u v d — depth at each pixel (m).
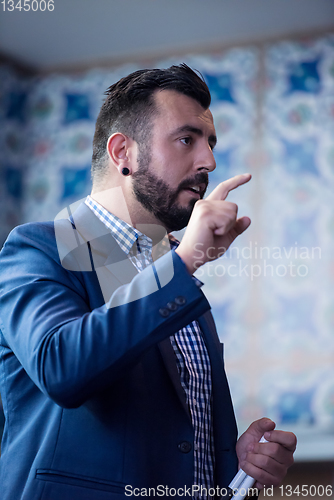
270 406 3.60
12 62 4.17
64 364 0.66
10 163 4.17
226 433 0.96
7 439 0.85
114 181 0.95
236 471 0.95
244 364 3.63
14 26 3.72
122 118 0.94
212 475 0.90
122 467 0.75
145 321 0.67
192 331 0.97
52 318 0.71
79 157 4.13
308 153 3.73
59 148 4.18
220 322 3.67
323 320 3.61
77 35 3.84
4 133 4.13
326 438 3.39
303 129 3.75
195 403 0.89
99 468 0.75
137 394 0.81
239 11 3.55
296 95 3.78
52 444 0.77
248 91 3.83
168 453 0.80
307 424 3.56
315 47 3.78
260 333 3.64
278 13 3.58
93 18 3.61
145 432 0.79
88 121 4.14
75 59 4.14
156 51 4.02
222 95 3.86
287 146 3.75
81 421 0.79
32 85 4.29
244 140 3.79
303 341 3.61
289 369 3.61
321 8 3.52
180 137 0.91
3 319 0.78
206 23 3.69
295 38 3.81
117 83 1.00
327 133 3.73
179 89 0.93
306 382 3.59
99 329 0.67
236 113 3.83
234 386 3.63
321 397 3.57
